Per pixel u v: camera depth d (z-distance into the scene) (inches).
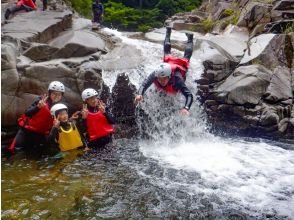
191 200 136.7
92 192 138.6
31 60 212.7
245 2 350.3
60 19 266.7
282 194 144.1
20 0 301.9
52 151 182.4
